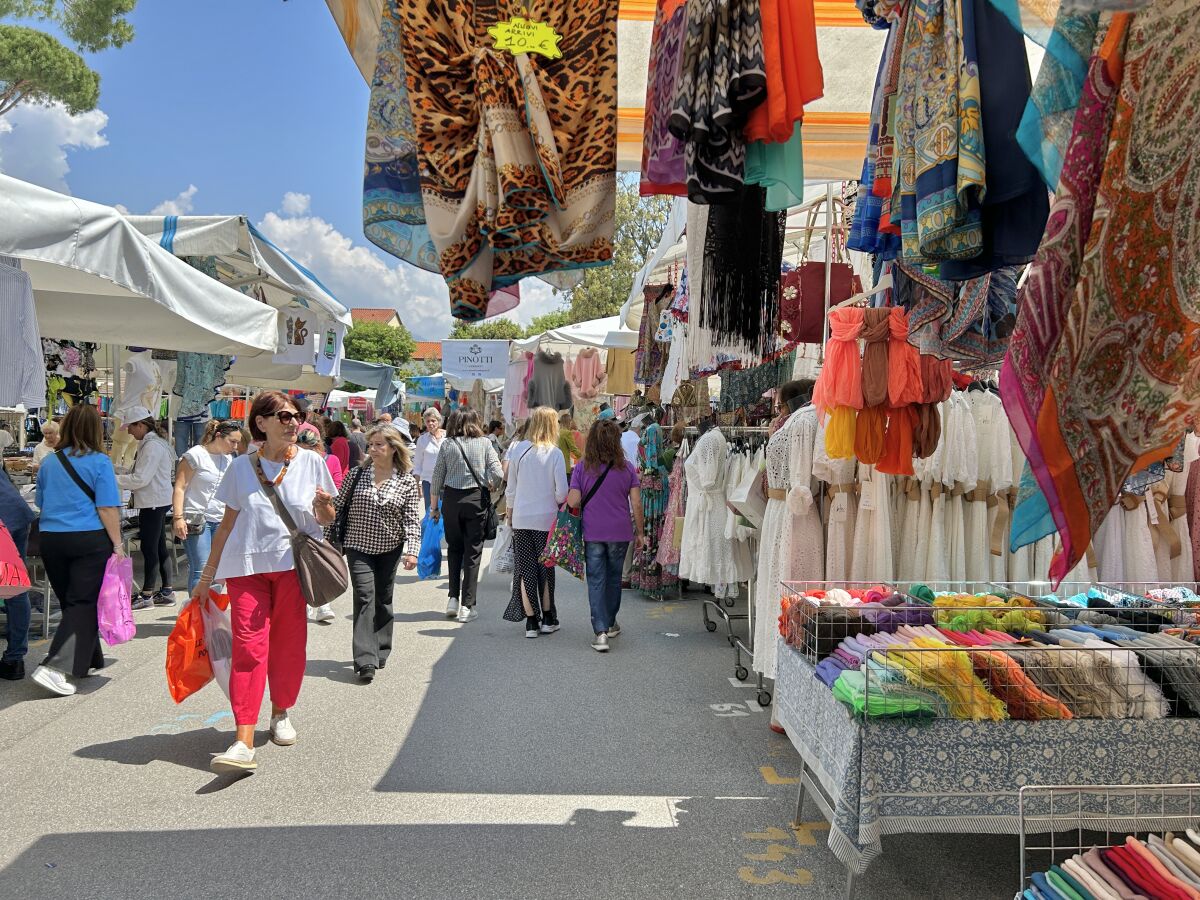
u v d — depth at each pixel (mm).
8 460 8633
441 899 2832
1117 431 1732
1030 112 1766
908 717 2641
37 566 6770
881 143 2699
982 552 4414
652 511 8492
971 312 2881
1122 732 2727
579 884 2936
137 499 7516
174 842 3227
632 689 5309
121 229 4477
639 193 2807
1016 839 3275
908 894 2863
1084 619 3502
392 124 2611
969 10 2168
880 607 3340
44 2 17188
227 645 4266
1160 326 1711
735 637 5652
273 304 9547
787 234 7559
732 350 3291
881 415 3846
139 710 4816
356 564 5473
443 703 4984
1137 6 1394
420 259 2635
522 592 6762
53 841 3229
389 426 5656
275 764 4020
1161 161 1637
